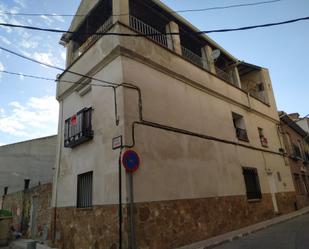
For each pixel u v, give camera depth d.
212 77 11.19
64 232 8.37
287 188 14.48
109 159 7.02
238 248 6.66
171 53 9.28
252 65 15.96
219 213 8.79
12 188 18.09
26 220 11.91
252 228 9.30
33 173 18.19
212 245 7.07
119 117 7.02
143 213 6.43
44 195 10.67
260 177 12.20
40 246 8.98
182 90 9.29
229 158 10.45
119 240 6.07
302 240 6.84
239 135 12.14
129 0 9.38
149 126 7.45
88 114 8.36
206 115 10.06
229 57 13.50
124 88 7.19
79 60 9.45
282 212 12.89
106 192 6.85
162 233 6.68
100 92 8.05
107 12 9.95
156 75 8.41
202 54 12.15
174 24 10.34
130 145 6.75
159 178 7.17
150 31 10.22
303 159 19.38
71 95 9.94
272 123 15.80
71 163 8.88
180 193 7.62
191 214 7.72
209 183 8.89
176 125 8.43
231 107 12.02
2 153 18.95
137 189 6.50
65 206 8.67
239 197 10.12
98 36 8.52
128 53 7.70
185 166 8.16
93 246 6.92
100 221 6.85
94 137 7.88
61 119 10.23
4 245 10.34
